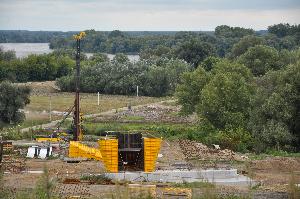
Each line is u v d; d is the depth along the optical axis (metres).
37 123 120.88
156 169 66.12
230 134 95.31
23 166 68.25
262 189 55.91
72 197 50.38
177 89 124.62
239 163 73.62
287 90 95.75
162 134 104.31
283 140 90.56
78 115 89.88
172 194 50.97
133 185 55.56
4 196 39.53
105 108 150.50
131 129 108.19
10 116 120.06
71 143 74.44
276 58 175.88
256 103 99.81
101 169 67.06
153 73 197.38
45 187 37.34
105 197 50.06
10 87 121.75
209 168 67.50
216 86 107.56
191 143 92.19
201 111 105.19
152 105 158.62
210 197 34.22
